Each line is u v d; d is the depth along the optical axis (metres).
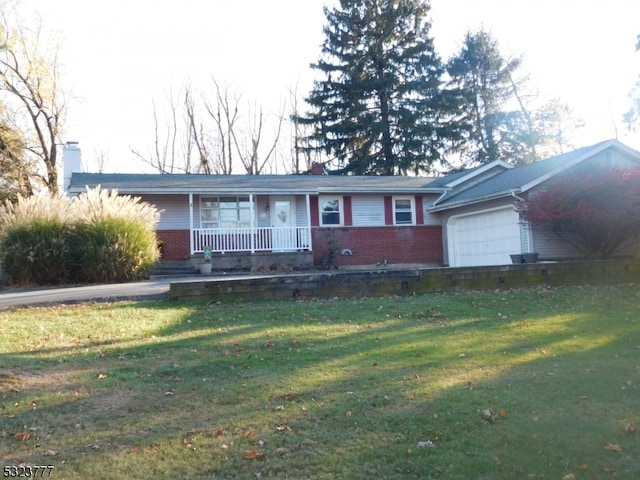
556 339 7.66
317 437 4.34
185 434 4.40
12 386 5.45
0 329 8.01
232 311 9.81
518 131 43.53
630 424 4.57
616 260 14.92
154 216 17.06
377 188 22.30
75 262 15.12
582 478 3.75
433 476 3.76
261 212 21.81
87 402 5.11
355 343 7.39
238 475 3.76
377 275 12.03
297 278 11.48
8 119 27.36
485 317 9.33
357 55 39.75
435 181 24.45
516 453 4.09
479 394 5.29
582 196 15.88
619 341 7.55
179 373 6.04
